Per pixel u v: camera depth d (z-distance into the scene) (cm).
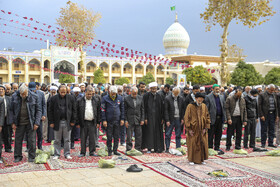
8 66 4044
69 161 600
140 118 695
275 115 821
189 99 748
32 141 593
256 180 485
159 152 711
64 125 626
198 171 529
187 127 587
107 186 441
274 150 708
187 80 3334
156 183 461
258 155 697
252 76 2797
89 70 4622
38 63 4238
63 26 2569
